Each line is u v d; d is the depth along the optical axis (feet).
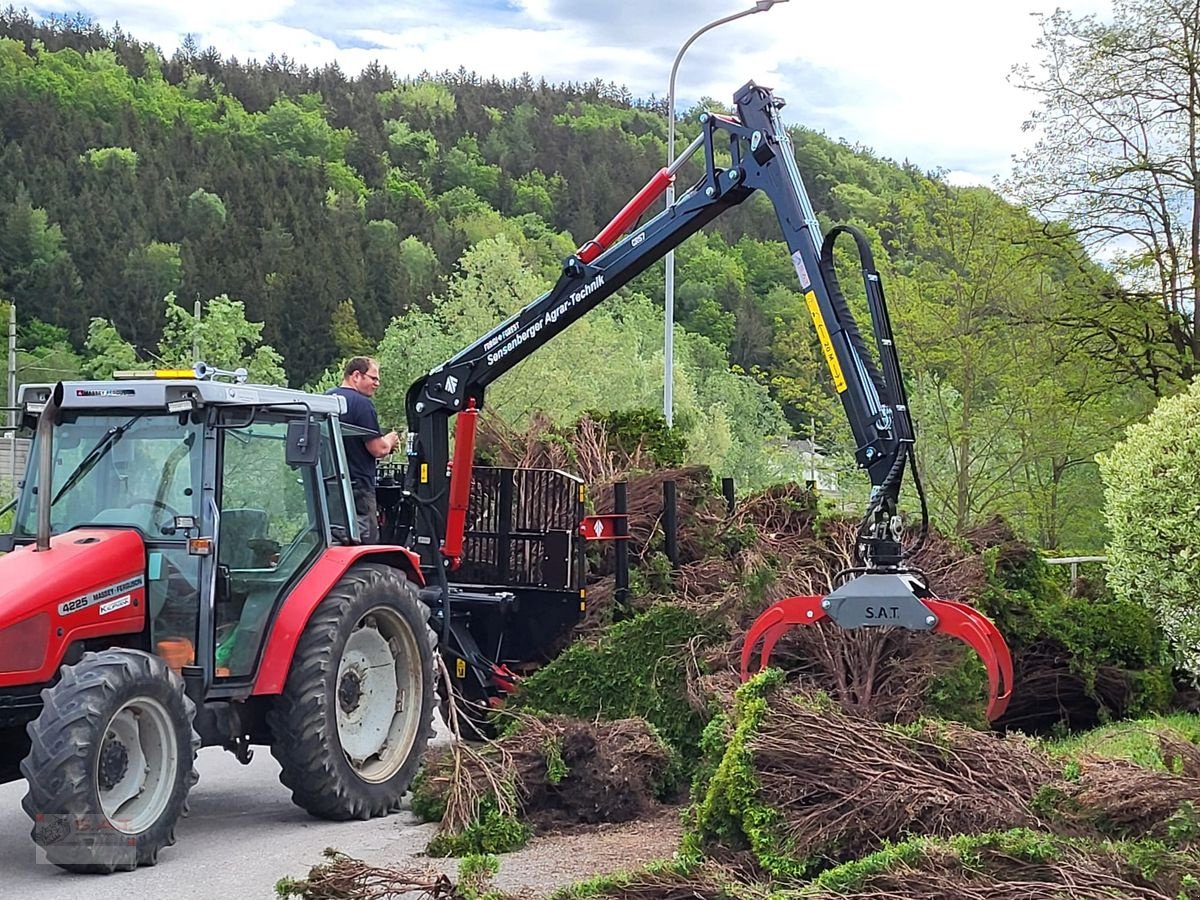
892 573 21.99
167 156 289.94
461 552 32.81
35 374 196.54
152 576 23.85
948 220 79.46
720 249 258.16
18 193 241.96
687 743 26.55
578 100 470.39
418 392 32.78
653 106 478.18
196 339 187.73
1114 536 35.32
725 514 37.70
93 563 22.85
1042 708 33.17
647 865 17.88
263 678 24.38
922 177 82.64
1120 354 78.18
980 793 18.28
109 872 21.26
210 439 24.21
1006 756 19.25
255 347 231.09
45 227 239.71
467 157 380.99
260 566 24.86
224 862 22.06
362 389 33.47
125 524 24.17
